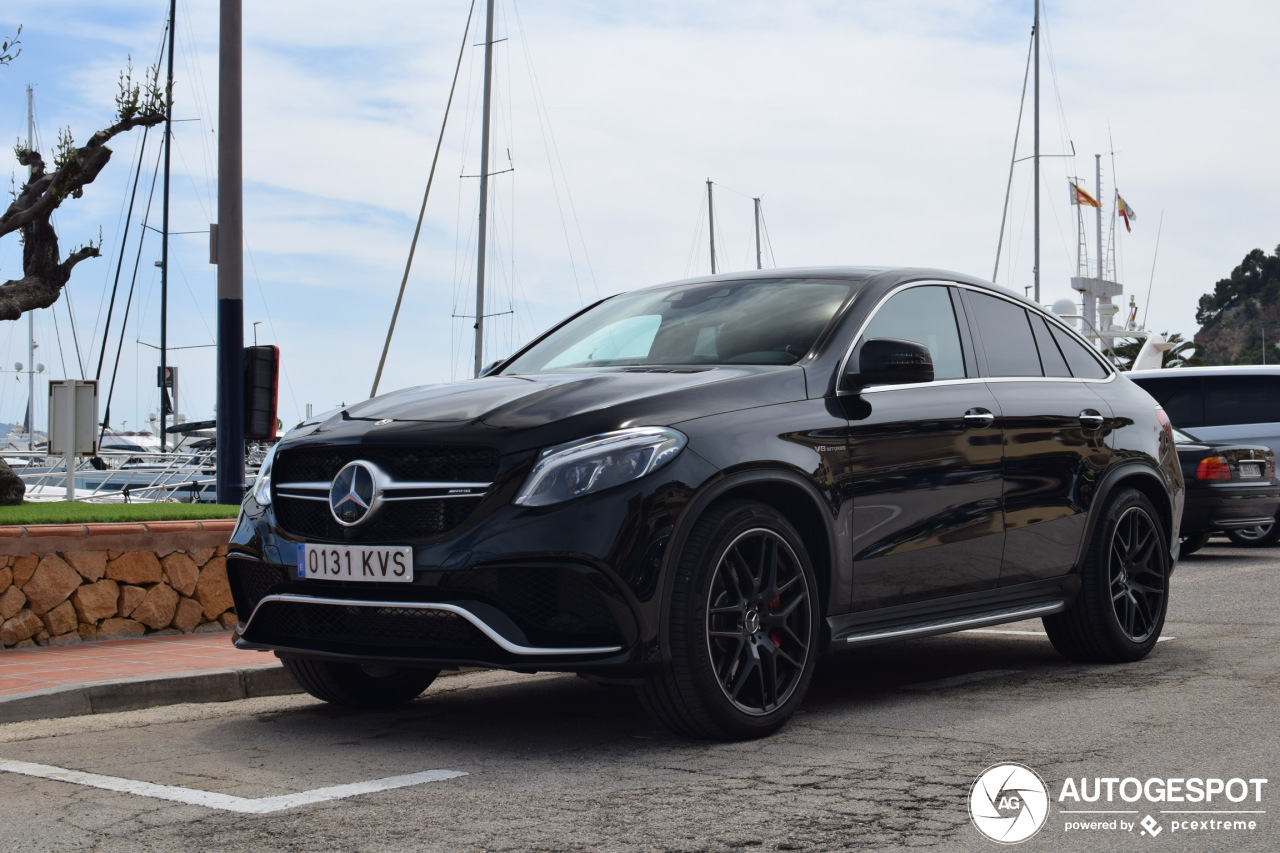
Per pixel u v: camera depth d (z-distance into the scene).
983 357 5.55
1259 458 12.42
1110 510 5.93
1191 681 5.45
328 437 4.40
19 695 4.96
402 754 4.25
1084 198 36.16
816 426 4.58
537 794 3.64
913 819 3.34
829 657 6.39
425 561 4.05
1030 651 6.51
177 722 4.92
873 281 5.27
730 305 5.36
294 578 4.38
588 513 3.99
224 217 9.06
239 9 9.12
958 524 5.11
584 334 5.66
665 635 4.08
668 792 3.64
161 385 32.66
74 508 7.94
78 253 9.12
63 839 3.26
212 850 3.14
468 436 4.12
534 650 3.95
